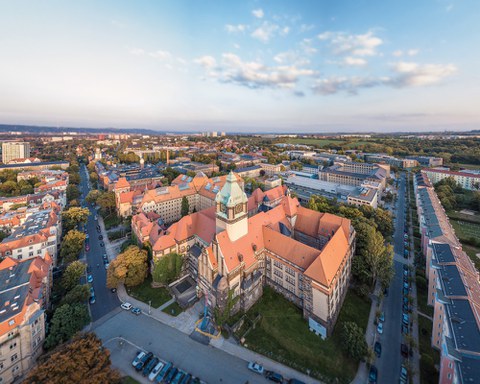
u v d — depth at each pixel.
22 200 160.00
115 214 157.88
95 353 49.69
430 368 57.69
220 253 70.50
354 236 96.50
